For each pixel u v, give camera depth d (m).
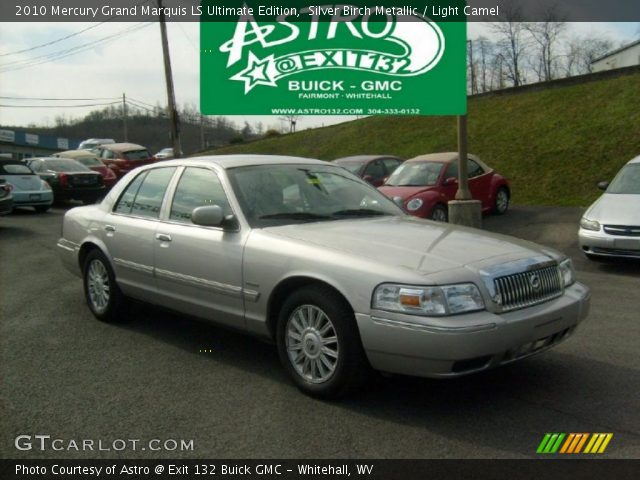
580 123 19.55
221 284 4.91
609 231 9.13
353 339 4.09
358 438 3.76
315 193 5.41
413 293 3.84
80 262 6.68
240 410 4.18
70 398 4.42
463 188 11.33
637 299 7.38
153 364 5.12
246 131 59.56
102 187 20.97
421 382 4.65
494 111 23.16
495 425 3.91
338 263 4.17
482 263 4.10
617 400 4.29
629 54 42.12
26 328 6.23
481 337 3.79
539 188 17.11
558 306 4.26
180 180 5.66
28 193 17.70
